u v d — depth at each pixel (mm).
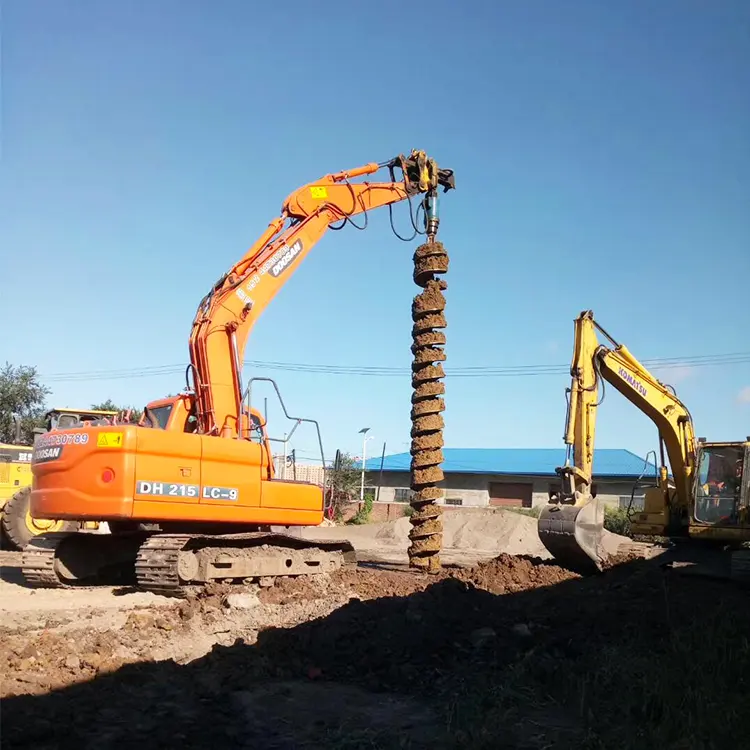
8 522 16797
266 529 13055
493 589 12422
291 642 8031
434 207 15234
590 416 14875
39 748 5082
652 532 16781
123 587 12148
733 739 5438
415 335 14570
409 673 7258
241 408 12430
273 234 13555
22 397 38844
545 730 5859
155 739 5332
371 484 54000
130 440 10750
